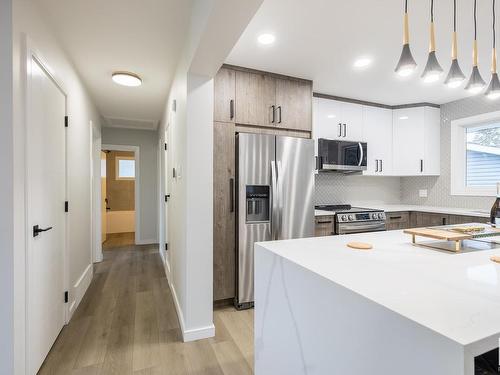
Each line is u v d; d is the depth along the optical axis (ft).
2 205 4.44
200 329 6.84
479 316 1.92
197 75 6.82
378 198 14.05
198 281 6.86
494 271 3.00
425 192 13.47
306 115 9.87
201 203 6.89
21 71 4.77
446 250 4.04
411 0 5.68
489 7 5.92
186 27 6.61
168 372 5.61
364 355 2.31
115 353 6.23
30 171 5.15
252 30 6.84
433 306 2.09
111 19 6.26
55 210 6.71
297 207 9.18
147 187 17.90
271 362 4.03
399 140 12.85
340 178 13.21
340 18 6.34
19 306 4.70
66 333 7.07
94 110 12.32
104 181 19.20
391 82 10.19
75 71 8.66
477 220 9.89
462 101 12.02
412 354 1.87
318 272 2.99
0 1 4.40
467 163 12.22
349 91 11.09
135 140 17.56
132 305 8.79
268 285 4.12
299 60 8.46
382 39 7.27
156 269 12.60
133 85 9.83
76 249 8.70
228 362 5.94
